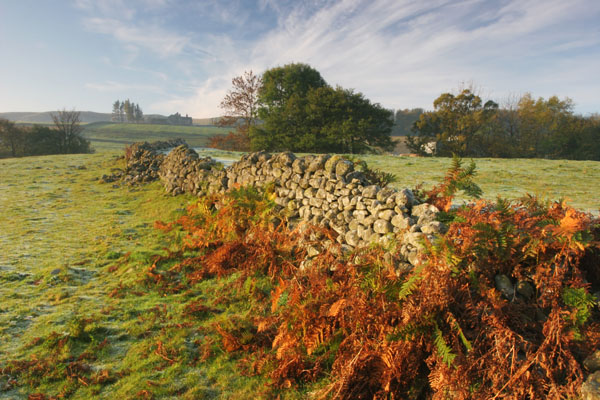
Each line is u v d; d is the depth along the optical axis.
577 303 3.95
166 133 144.50
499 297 4.25
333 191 7.75
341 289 5.17
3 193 16.44
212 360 5.00
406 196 6.22
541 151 54.09
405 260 5.43
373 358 4.18
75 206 14.12
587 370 3.54
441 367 3.71
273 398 4.30
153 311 6.25
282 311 5.32
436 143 55.81
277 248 7.55
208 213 10.20
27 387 4.44
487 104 54.00
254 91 50.78
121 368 4.82
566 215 4.39
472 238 4.62
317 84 51.62
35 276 7.61
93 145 95.50
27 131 69.56
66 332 5.52
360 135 44.38
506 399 3.46
